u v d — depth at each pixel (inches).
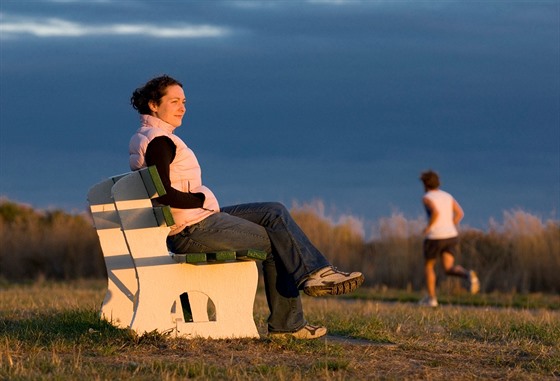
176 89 349.7
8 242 1050.1
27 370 287.3
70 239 1047.0
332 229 1021.8
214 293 350.9
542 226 940.6
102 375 283.0
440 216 781.3
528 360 337.7
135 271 355.9
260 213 350.6
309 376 296.2
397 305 711.7
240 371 296.2
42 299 590.2
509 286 919.0
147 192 340.8
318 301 749.3
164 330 343.3
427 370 311.0
